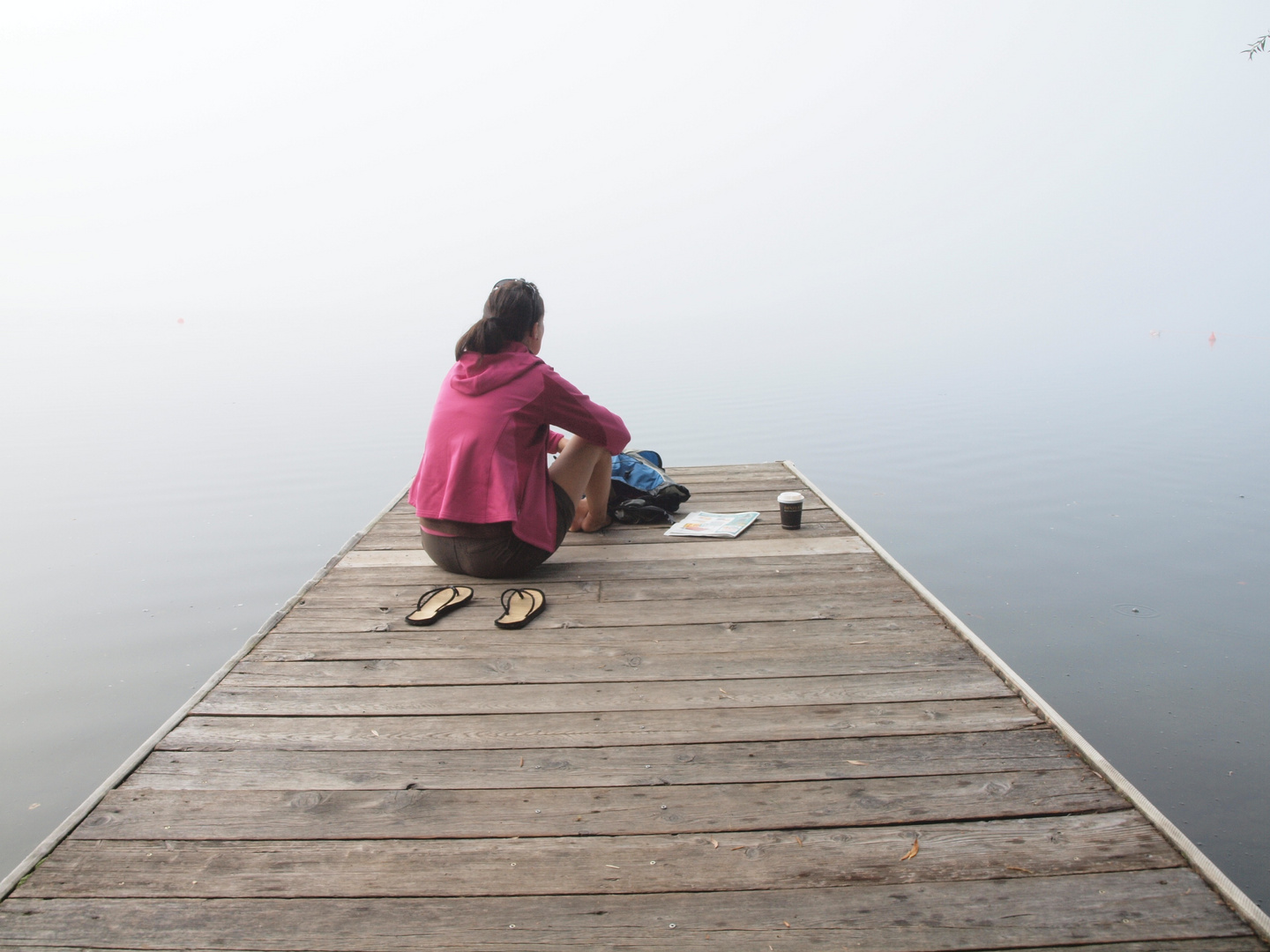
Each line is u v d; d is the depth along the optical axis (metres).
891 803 1.72
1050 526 6.85
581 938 1.38
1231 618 4.73
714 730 2.04
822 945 1.35
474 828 1.68
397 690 2.29
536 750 1.97
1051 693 3.91
